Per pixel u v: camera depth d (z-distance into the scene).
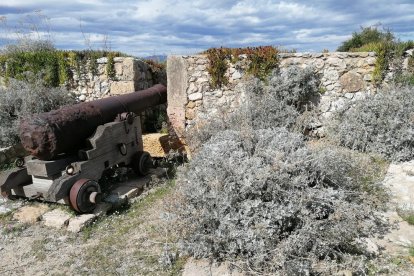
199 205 3.47
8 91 6.91
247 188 3.36
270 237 3.05
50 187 4.08
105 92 7.36
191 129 6.07
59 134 4.23
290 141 4.11
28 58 7.52
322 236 3.13
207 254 3.15
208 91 6.26
